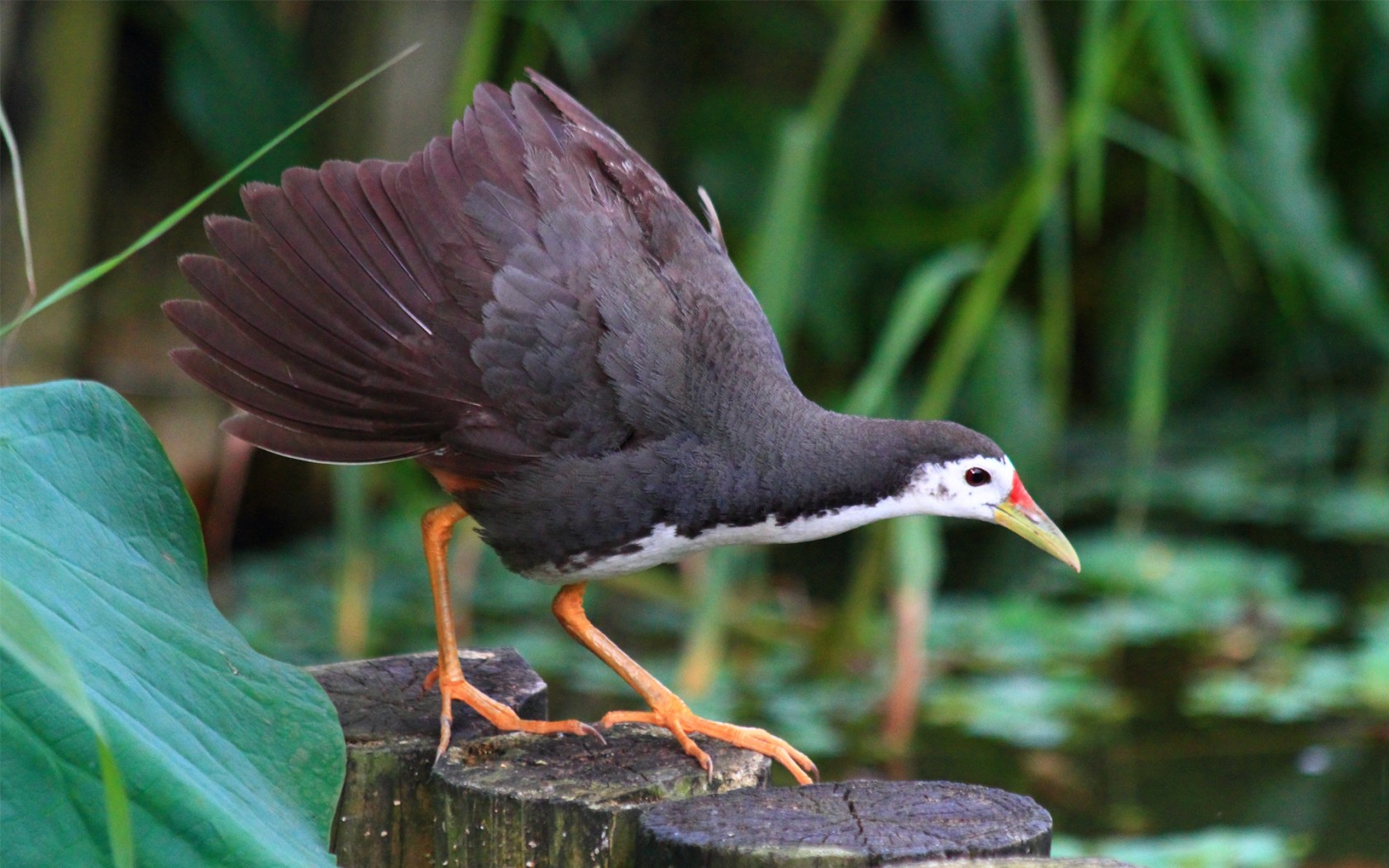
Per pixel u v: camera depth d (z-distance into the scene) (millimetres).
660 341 5863
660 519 5938
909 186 15406
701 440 5910
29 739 4320
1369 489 14445
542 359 5777
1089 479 14633
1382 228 16156
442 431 5883
